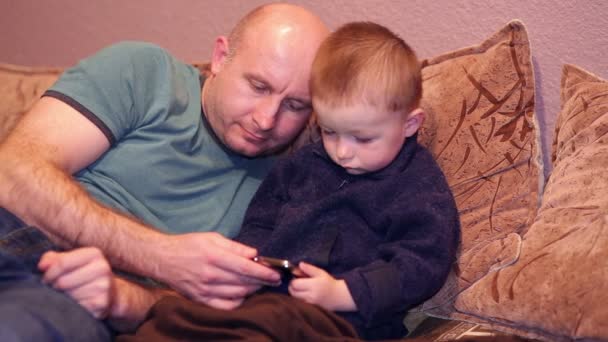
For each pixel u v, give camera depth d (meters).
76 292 0.98
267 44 1.32
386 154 1.23
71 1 2.15
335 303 1.11
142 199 1.34
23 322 0.87
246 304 1.11
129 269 1.18
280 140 1.40
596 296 1.04
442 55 1.43
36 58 2.28
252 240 1.33
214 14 1.88
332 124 1.21
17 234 1.08
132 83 1.33
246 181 1.47
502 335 1.07
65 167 1.24
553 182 1.25
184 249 1.14
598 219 1.12
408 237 1.21
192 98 1.43
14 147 1.20
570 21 1.42
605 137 1.22
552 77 1.46
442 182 1.26
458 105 1.36
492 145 1.31
